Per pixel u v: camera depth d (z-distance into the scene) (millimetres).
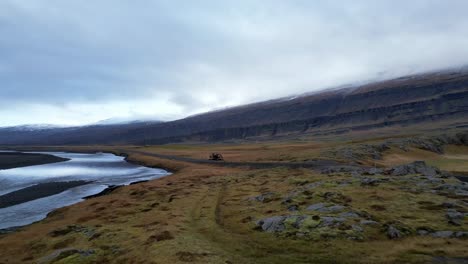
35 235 44656
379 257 25844
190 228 38625
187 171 115312
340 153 116812
